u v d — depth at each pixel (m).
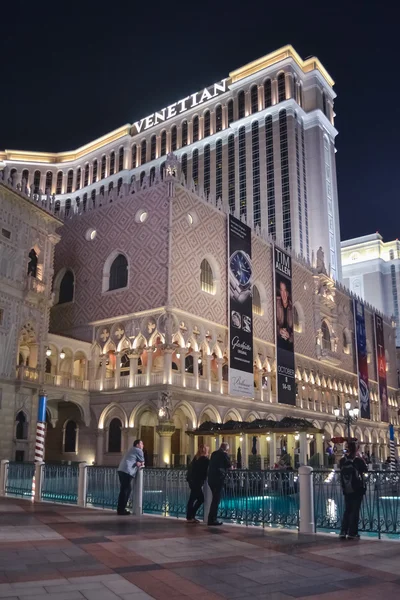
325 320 67.94
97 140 132.75
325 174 112.38
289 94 109.69
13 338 38.88
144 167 123.56
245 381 49.06
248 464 42.31
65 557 10.96
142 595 8.35
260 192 107.38
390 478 14.66
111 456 44.31
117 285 47.75
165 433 40.88
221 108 118.00
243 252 52.75
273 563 10.84
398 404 89.25
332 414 65.38
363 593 8.73
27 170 134.50
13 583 8.84
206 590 8.76
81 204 53.00
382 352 84.38
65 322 49.91
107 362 46.84
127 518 17.34
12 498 24.62
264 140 109.94
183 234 46.03
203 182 115.69
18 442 38.12
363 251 177.75
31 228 41.84
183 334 44.59
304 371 61.44
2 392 37.41
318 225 107.50
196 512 17.61
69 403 47.06
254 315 53.75
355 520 13.98
